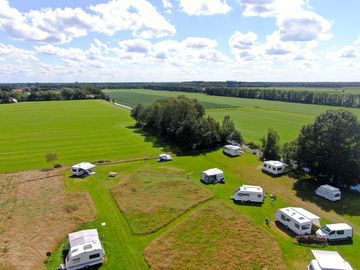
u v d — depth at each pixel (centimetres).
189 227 4012
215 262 3281
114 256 3381
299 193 5219
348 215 4425
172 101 9731
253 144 8556
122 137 9750
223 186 5528
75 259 3109
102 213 4447
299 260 3338
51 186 5456
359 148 5188
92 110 17138
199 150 8175
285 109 18000
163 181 5709
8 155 7575
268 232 3906
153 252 3450
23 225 3997
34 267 3156
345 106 19838
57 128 11262
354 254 3450
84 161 7119
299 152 5856
